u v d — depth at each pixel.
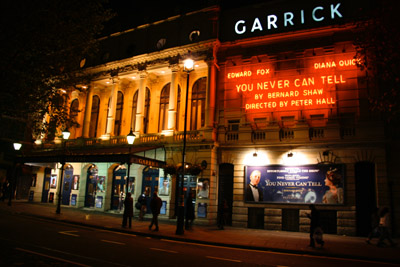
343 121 19.67
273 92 21.52
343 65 20.05
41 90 12.43
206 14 24.50
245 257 11.20
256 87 22.03
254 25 22.88
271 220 19.83
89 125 29.50
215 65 23.44
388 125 18.45
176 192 23.36
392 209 17.77
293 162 19.94
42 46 11.40
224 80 23.31
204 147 22.17
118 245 12.09
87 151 24.89
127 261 9.22
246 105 21.94
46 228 15.57
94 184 28.14
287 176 19.92
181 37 25.41
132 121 28.19
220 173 22.50
